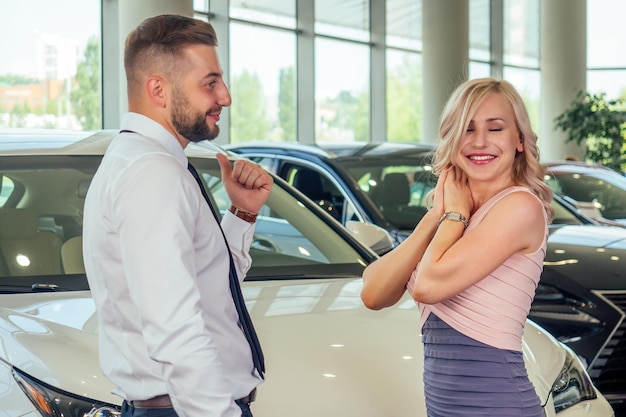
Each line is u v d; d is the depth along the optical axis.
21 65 12.23
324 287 3.19
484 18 21.38
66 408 2.31
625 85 23.12
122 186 1.87
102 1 12.98
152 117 2.03
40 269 3.09
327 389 2.45
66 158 3.45
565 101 21.59
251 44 15.84
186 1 12.32
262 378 2.13
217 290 2.01
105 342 2.04
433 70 18.09
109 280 1.94
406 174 6.06
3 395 2.40
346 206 5.79
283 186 3.96
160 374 1.94
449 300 2.30
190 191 1.92
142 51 2.01
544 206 2.43
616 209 7.18
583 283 4.82
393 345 2.68
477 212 2.34
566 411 2.93
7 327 2.59
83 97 12.85
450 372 2.29
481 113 2.37
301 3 16.62
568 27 21.53
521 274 2.29
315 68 16.97
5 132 3.69
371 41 18.11
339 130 17.53
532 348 3.03
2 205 3.23
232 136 15.58
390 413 2.46
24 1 12.22
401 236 5.44
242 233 2.48
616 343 4.69
